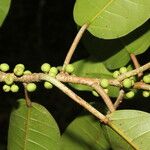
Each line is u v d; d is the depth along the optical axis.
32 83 0.43
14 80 0.43
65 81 0.42
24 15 1.45
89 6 0.45
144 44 0.49
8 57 1.38
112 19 0.45
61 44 1.42
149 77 0.45
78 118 0.48
